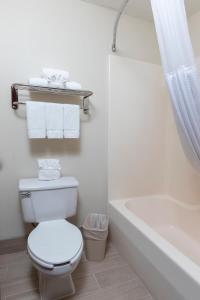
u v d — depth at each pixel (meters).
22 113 1.77
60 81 1.71
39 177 1.77
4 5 1.66
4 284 1.52
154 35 2.28
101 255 1.80
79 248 1.31
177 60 1.23
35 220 1.66
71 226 1.58
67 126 1.80
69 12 1.86
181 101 1.30
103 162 2.12
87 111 2.00
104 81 2.04
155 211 2.26
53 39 1.82
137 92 2.17
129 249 1.73
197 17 2.03
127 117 2.14
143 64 2.17
